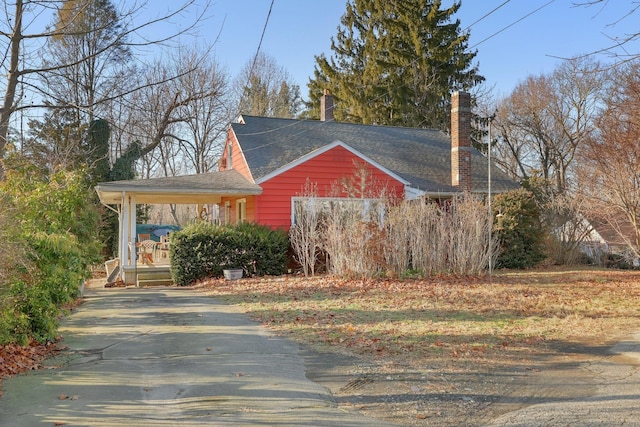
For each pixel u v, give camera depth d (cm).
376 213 1498
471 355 670
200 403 488
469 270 1469
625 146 1472
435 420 458
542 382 568
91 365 623
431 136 2375
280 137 1994
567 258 1922
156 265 1822
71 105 787
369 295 1138
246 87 3912
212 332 809
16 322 664
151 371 596
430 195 1856
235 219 1967
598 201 1587
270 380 565
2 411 461
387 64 3425
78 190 1217
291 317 920
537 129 3450
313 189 1717
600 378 582
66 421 437
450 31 3388
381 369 611
